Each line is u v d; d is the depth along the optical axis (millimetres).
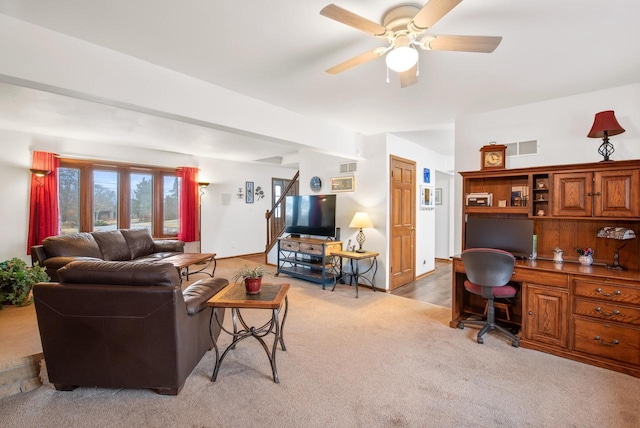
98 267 1977
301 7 1701
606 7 1687
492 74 2588
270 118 3316
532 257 3090
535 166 3248
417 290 4730
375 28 1613
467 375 2307
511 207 3154
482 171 3305
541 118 3244
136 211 5961
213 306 2221
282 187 8680
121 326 1956
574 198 2766
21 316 2936
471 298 3670
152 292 1910
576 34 1974
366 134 4754
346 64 1944
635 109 2773
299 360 2512
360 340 2898
